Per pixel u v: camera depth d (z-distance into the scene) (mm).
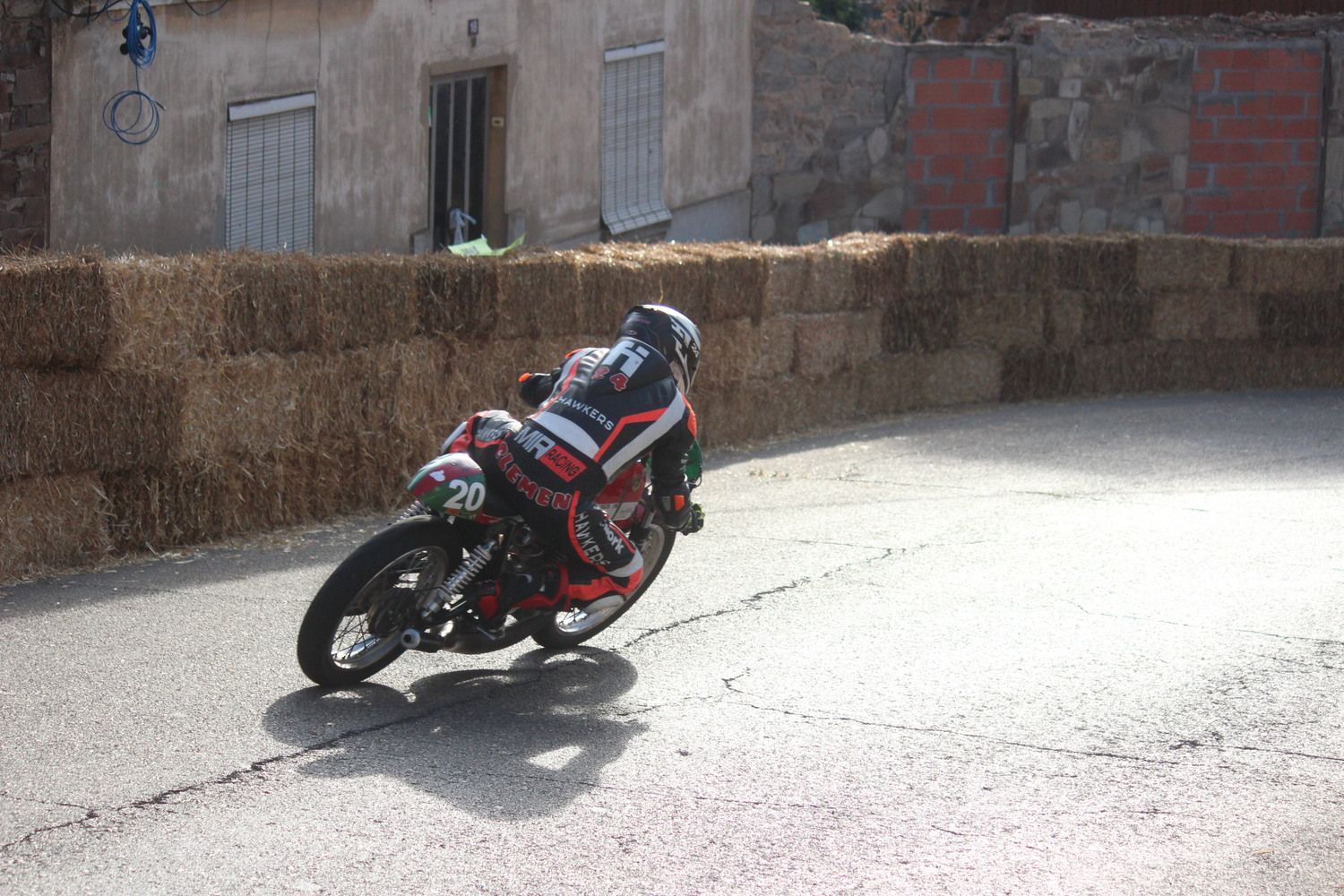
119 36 10367
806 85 19156
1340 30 19891
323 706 5172
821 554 7719
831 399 12781
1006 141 19375
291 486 8227
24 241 9828
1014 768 4664
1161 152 19469
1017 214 19469
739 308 11320
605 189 16516
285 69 11898
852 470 10602
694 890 3812
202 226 11297
